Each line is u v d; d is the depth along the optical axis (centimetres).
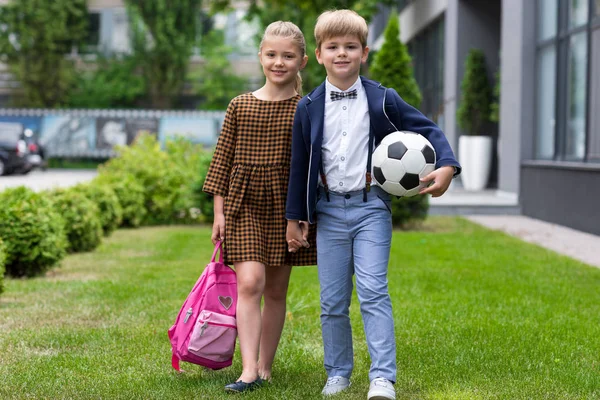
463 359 393
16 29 3562
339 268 332
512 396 330
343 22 319
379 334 315
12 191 709
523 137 1344
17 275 685
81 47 3725
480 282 638
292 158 331
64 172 2858
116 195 1151
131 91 3666
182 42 3619
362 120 326
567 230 1102
